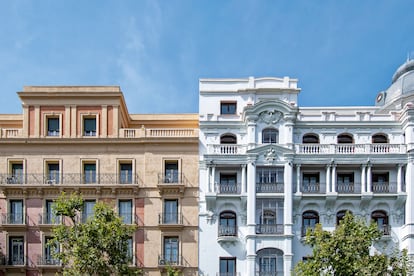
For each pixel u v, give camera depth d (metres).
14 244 63.84
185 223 64.06
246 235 63.06
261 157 63.97
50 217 64.38
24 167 65.56
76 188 64.56
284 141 65.00
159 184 64.12
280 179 64.06
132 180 65.06
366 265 49.62
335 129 66.19
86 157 65.75
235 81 68.00
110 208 55.88
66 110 66.69
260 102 65.12
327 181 63.75
